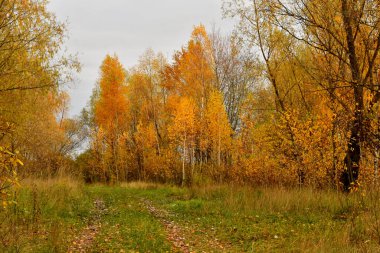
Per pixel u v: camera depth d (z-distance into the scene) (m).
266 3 15.15
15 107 14.95
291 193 14.23
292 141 17.33
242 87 34.50
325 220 10.78
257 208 13.38
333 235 8.70
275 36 17.81
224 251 8.64
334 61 15.45
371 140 10.30
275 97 20.33
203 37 31.61
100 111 38.53
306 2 14.07
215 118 28.69
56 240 8.20
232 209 13.84
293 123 17.11
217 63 34.50
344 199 12.51
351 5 12.52
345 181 14.80
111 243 8.98
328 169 16.31
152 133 38.06
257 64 19.34
